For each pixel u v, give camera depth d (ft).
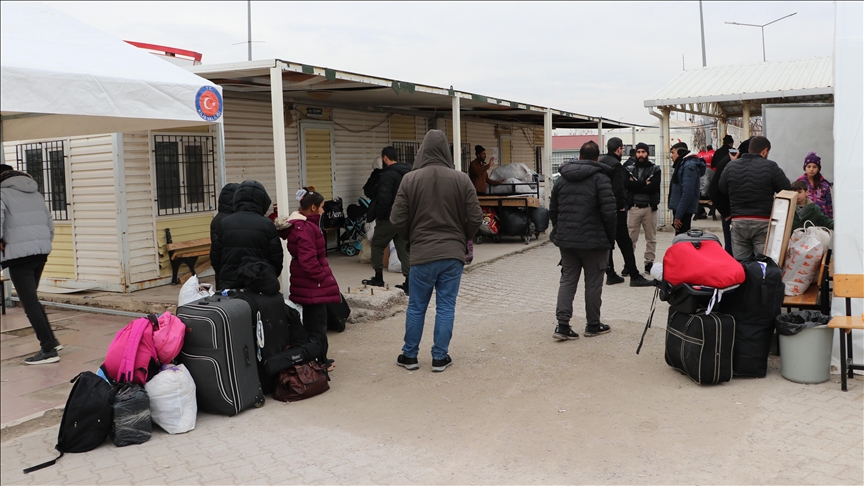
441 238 17.90
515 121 61.72
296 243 18.74
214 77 25.63
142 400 14.12
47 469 12.91
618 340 20.81
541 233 47.80
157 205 29.09
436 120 50.24
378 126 44.06
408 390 17.07
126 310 25.88
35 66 14.69
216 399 15.40
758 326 16.72
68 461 13.28
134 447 13.92
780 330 16.69
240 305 15.88
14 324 24.34
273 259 17.38
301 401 16.44
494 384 17.30
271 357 16.53
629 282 29.99
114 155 27.32
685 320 16.79
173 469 12.85
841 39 16.70
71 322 24.54
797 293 18.61
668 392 16.26
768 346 16.94
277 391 16.55
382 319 24.32
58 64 15.42
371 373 18.48
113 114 16.01
